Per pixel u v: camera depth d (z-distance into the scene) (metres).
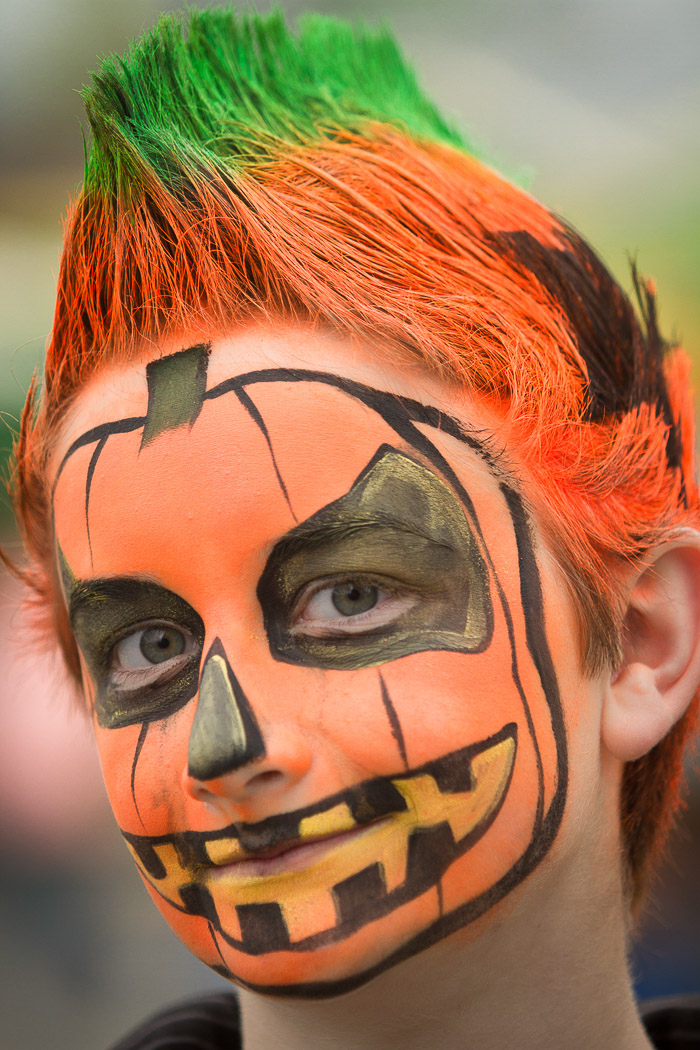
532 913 1.78
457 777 1.68
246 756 1.62
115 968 5.28
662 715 1.92
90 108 1.92
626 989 1.98
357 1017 1.76
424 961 1.71
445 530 1.77
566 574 1.86
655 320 2.28
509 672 1.75
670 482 2.16
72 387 1.95
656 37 5.50
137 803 1.77
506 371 1.88
